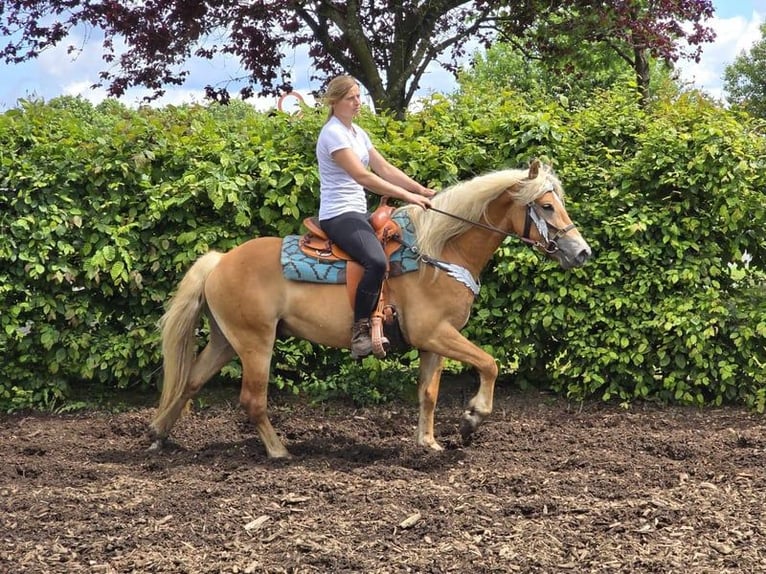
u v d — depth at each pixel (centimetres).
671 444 602
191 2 1287
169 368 596
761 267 732
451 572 387
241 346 578
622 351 712
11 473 555
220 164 718
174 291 724
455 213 555
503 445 612
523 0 1378
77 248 713
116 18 1302
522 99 757
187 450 615
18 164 705
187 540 424
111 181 713
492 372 562
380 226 559
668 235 697
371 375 739
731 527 434
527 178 551
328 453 604
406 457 573
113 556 408
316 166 708
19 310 703
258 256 577
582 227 710
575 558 402
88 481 538
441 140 718
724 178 677
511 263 695
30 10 1302
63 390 736
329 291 562
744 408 712
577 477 521
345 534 429
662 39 1377
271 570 389
